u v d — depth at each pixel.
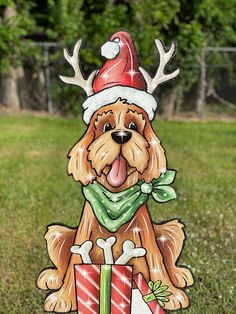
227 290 4.02
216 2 15.16
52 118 14.28
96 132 2.82
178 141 10.64
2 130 12.02
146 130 2.82
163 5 14.35
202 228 5.44
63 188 6.98
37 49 14.96
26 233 5.36
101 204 2.89
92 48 13.81
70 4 14.78
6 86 15.48
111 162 2.83
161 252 2.94
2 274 4.43
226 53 14.91
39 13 15.65
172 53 2.80
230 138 11.16
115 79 2.79
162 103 14.81
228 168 8.27
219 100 15.22
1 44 14.52
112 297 2.94
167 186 2.86
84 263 2.94
